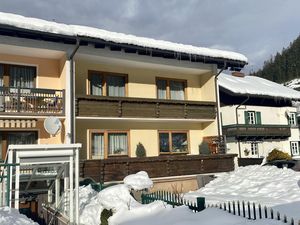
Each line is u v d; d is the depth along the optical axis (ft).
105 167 46.80
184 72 64.08
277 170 59.11
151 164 50.85
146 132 59.11
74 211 32.24
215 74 63.00
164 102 56.54
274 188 44.70
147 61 55.36
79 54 49.39
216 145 60.95
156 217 26.48
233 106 88.69
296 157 98.32
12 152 28.12
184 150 63.31
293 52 344.28
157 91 61.57
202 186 54.90
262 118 93.81
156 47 52.80
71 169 30.25
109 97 50.70
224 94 91.40
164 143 61.00
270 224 19.66
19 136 47.11
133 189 34.45
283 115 99.04
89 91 53.83
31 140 47.75
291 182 47.26
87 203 34.22
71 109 46.68
